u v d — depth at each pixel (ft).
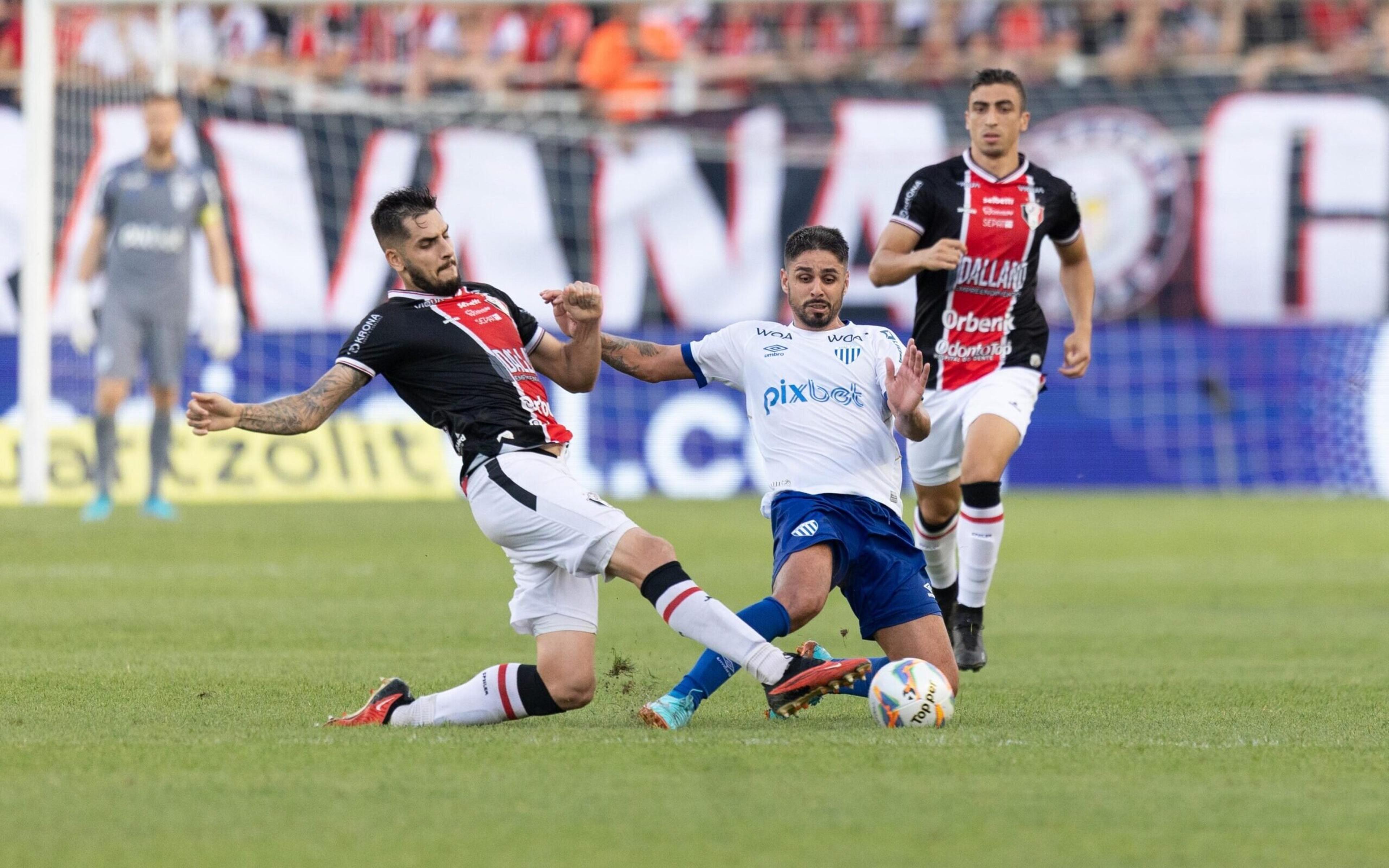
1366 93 257.75
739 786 52.65
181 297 182.60
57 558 144.36
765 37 267.18
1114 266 257.14
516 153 256.73
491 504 64.08
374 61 262.67
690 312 256.11
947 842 45.85
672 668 85.05
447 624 104.32
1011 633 104.37
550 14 264.31
